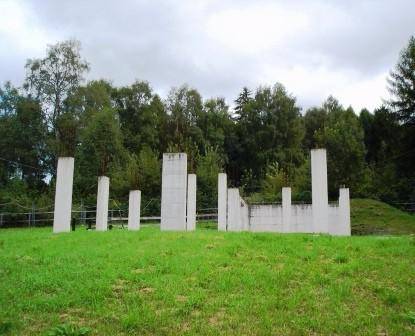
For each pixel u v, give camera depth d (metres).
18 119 48.28
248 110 63.06
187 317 8.42
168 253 12.59
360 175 43.84
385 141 51.25
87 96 49.91
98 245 14.34
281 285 9.99
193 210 24.12
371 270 11.03
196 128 58.44
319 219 21.62
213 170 42.81
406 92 43.28
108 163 44.91
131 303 9.03
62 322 8.22
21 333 7.79
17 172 47.94
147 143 56.66
